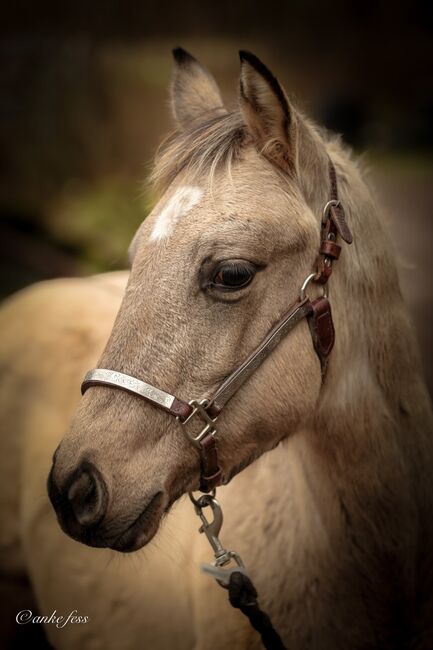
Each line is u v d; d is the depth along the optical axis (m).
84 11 11.65
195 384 1.75
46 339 2.87
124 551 1.72
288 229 1.78
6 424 2.82
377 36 17.48
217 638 2.06
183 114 2.20
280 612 2.03
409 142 17.06
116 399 1.74
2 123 8.02
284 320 1.80
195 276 1.74
